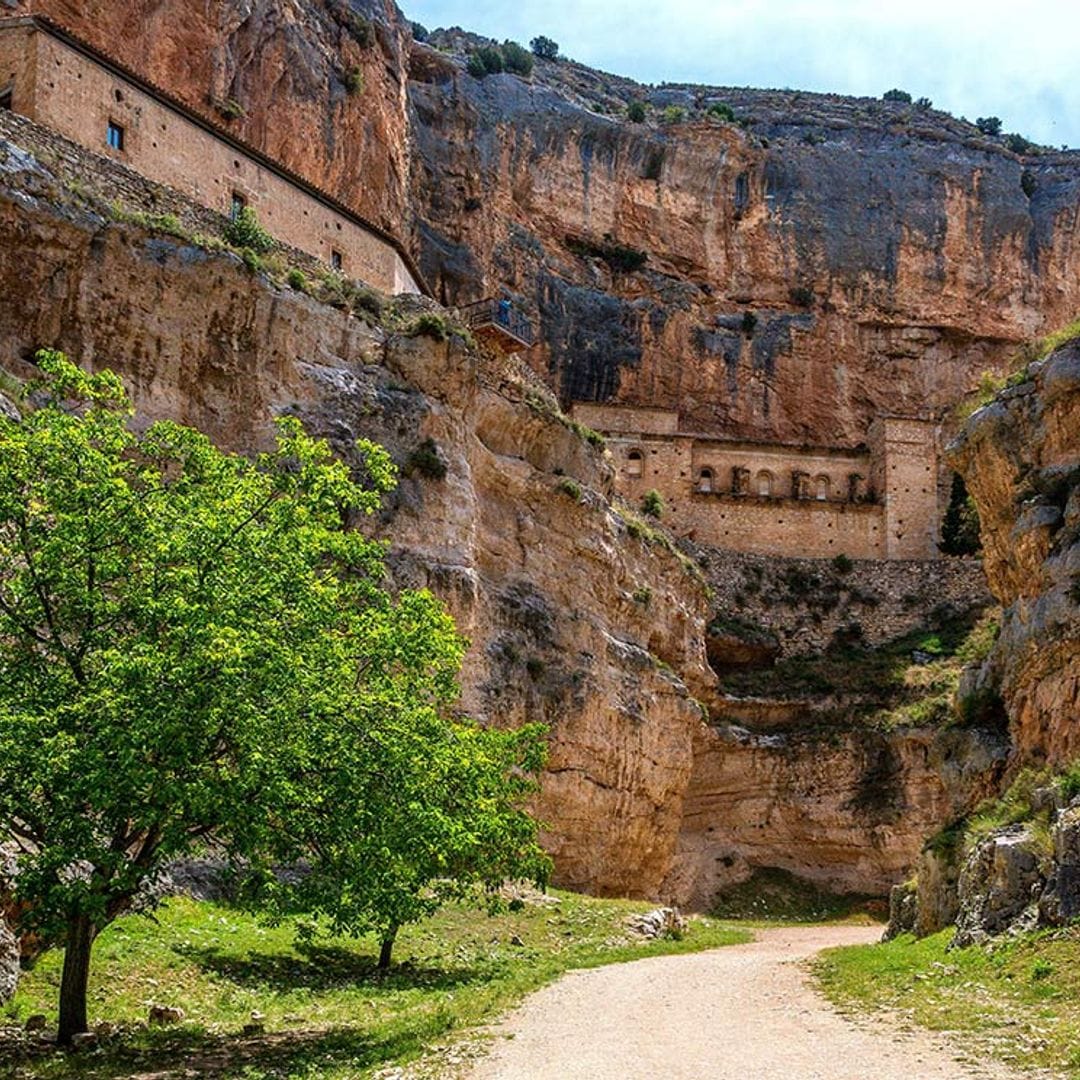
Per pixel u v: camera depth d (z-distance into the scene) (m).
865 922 47.47
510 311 49.66
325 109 55.41
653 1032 15.47
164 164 35.88
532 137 74.62
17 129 30.89
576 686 40.44
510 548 40.91
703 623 54.44
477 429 41.16
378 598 18.61
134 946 20.61
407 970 23.53
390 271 43.94
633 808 43.56
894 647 63.75
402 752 16.47
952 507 72.44
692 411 74.62
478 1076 12.83
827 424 76.81
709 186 79.19
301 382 34.94
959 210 81.56
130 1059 14.75
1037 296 81.69
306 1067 14.00
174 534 16.39
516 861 24.56
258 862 16.03
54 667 16.28
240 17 50.84
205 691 14.91
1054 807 21.91
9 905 17.88
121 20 45.94
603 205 76.81
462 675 35.91
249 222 36.12
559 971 24.14
